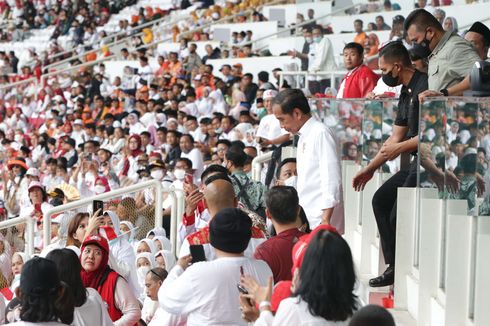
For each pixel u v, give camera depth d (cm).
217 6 3594
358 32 2545
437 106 762
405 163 880
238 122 2214
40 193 1620
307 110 821
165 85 2995
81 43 4100
